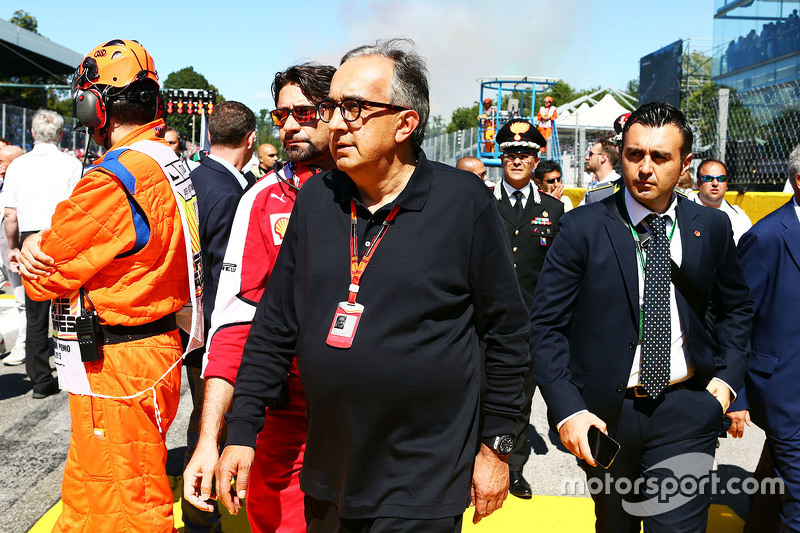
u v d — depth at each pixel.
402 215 1.71
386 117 1.70
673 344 2.21
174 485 3.72
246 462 1.80
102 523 2.19
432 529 1.66
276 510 2.29
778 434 2.73
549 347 2.26
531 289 4.06
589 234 2.24
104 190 2.06
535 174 6.44
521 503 3.69
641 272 2.22
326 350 1.67
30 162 5.16
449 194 1.72
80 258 2.08
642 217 2.22
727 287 2.36
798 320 2.71
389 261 1.67
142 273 2.16
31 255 2.09
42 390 5.16
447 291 1.70
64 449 4.21
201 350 2.52
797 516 2.65
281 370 1.93
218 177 2.91
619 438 2.23
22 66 34.12
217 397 2.10
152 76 2.36
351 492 1.68
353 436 1.67
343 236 1.75
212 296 2.81
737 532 3.39
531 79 16.91
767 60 12.68
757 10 12.96
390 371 1.63
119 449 2.18
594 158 6.11
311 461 1.78
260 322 1.93
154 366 2.22
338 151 1.73
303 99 2.32
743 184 11.00
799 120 9.99
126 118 2.31
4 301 8.67
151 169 2.17
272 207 2.28
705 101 12.55
